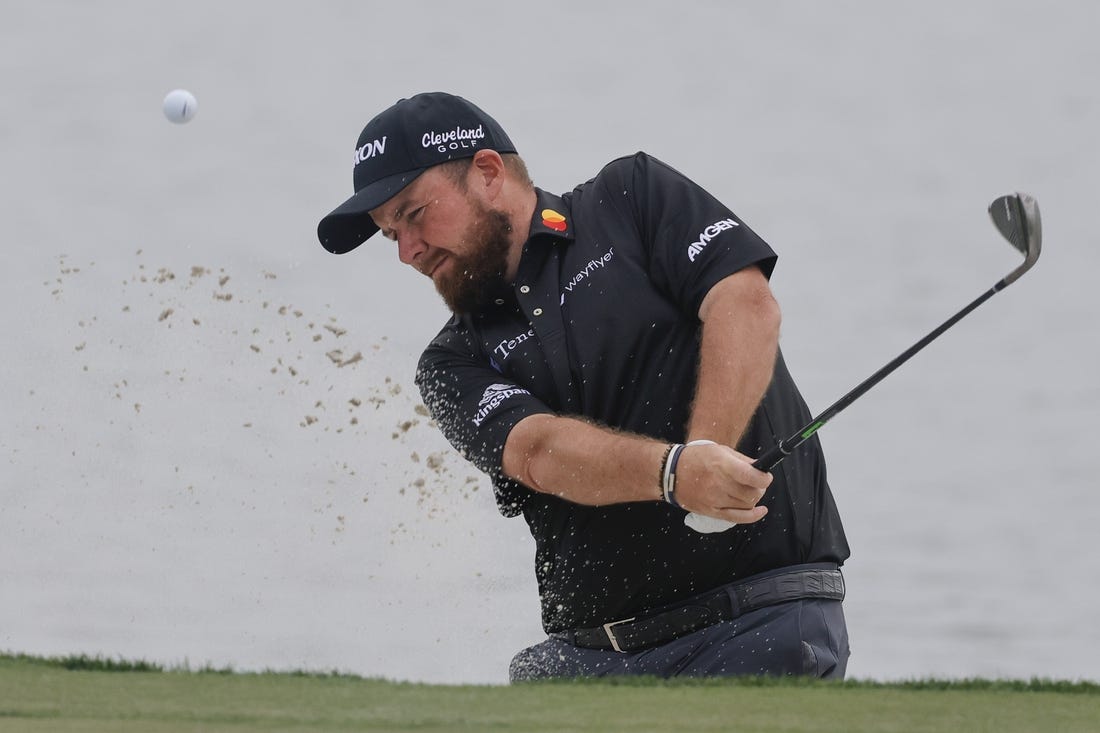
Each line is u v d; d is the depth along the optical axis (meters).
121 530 29.02
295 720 8.43
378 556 24.50
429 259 12.41
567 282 12.29
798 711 8.91
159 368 31.48
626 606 12.38
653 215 12.21
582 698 9.12
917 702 9.22
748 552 12.09
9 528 29.58
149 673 9.67
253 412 30.11
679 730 8.41
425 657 19.06
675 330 12.09
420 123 12.18
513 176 12.45
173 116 16.88
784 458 11.96
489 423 12.17
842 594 12.64
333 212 12.27
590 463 11.47
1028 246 10.93
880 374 10.98
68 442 31.39
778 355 12.73
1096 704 9.26
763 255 11.83
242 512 27.95
